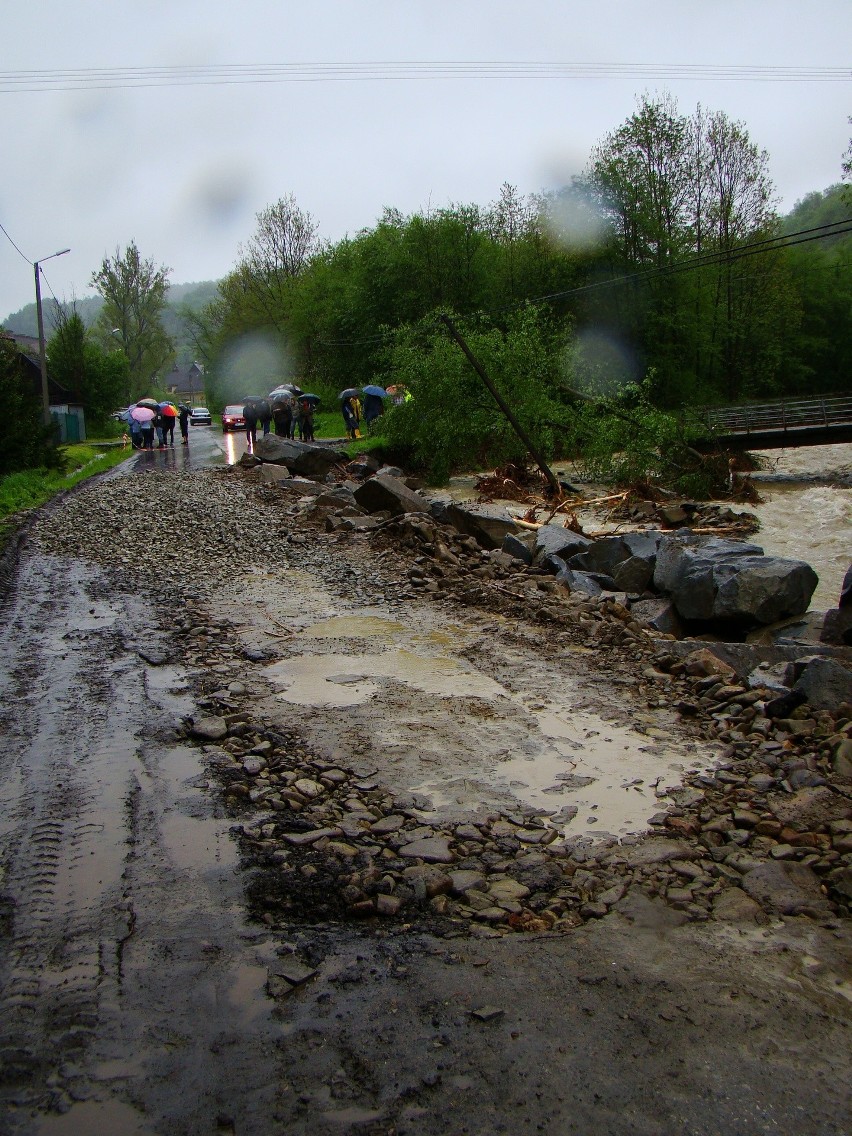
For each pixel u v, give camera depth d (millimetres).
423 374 30938
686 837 5273
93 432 59188
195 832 5316
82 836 5273
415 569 13070
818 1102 3240
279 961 4070
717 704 7570
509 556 14336
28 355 55844
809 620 12266
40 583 12492
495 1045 3520
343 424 51312
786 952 4145
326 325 61500
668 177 54281
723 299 58875
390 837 5238
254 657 8945
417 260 52656
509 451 30750
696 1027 3617
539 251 52875
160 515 18578
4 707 7535
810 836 5195
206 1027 3645
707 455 32438
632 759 6434
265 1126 3162
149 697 7734
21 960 4086
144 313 82188
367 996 3824
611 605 11602
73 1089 3326
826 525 25531
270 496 21172
